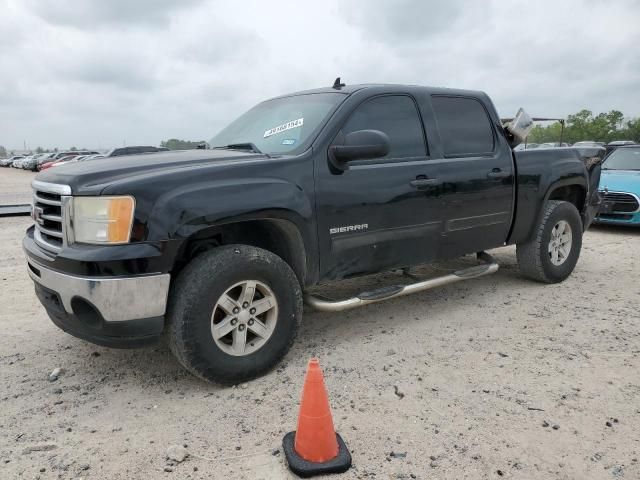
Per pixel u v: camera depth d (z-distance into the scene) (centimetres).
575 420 290
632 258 701
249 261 324
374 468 250
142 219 293
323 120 378
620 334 415
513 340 407
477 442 270
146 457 262
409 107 430
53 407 312
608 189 919
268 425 289
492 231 484
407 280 568
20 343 411
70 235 301
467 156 461
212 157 350
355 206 377
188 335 308
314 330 436
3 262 695
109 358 383
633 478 242
